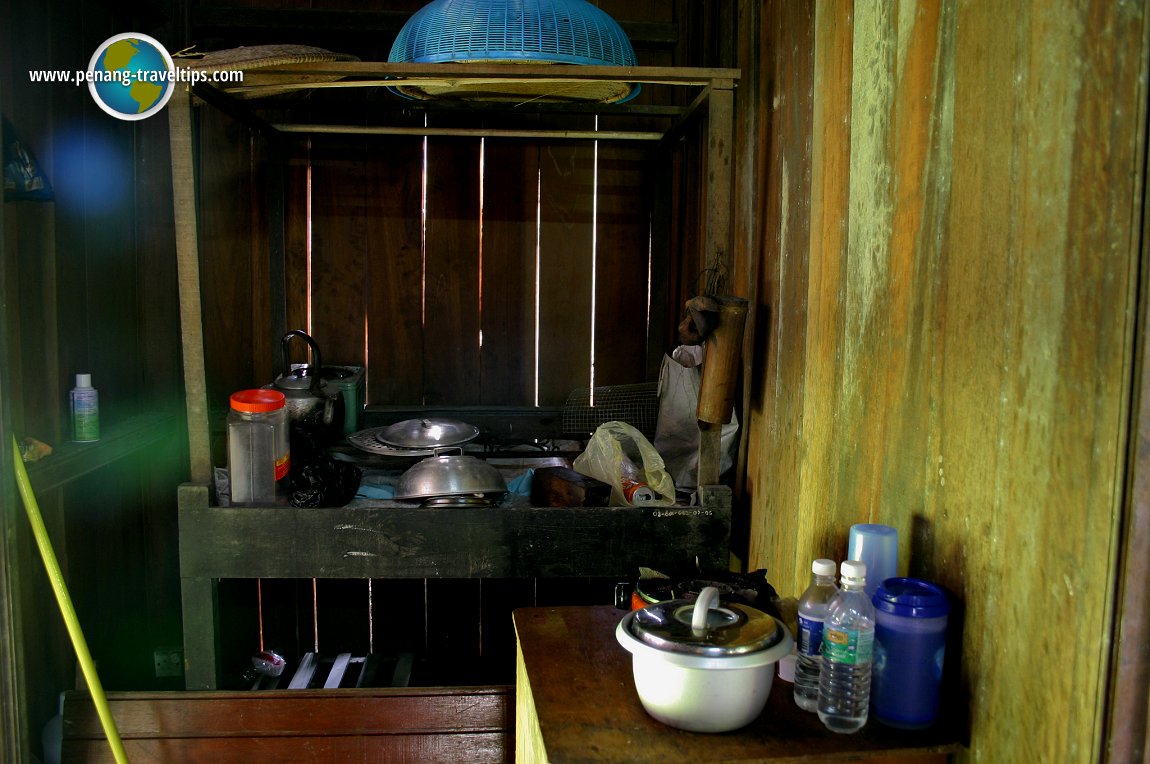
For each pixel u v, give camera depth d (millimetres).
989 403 1362
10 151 2119
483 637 3555
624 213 3471
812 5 2213
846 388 1926
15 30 2328
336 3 3309
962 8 1448
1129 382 1063
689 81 2432
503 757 2416
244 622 3445
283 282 3334
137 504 3184
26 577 2379
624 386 3326
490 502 2486
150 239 3195
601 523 2455
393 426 2990
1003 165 1327
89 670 2203
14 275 2322
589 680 1567
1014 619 1286
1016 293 1293
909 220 1633
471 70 2336
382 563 2428
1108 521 1095
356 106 3316
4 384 2059
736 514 2955
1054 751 1188
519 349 3480
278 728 2377
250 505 2459
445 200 3404
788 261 2396
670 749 1323
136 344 3154
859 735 1384
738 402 2943
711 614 1441
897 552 1595
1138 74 1049
